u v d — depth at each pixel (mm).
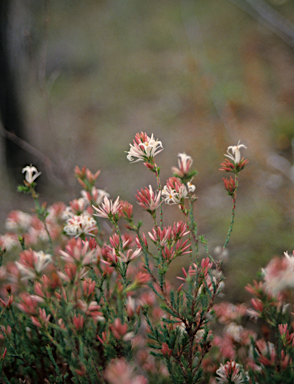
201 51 8633
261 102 6312
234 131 5605
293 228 3629
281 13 7828
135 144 1427
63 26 10906
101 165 5969
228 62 7875
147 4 11969
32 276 1203
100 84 8648
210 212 4414
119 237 1388
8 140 5371
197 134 5922
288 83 6695
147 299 1955
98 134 6812
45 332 1344
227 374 1523
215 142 5445
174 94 7441
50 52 9797
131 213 1411
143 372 1848
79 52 9930
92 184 1845
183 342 1464
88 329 1522
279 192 4336
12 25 4902
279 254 3328
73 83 9023
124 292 1304
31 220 2713
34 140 6082
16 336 1694
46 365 1676
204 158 5398
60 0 11211
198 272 1437
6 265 2281
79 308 1221
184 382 1450
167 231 1355
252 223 3877
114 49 10109
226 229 3939
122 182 5449
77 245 1213
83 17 11281
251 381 1404
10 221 2717
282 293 1428
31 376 1694
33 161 5496
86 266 1523
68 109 7824
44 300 1235
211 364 1758
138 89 8109
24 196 5094
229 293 3023
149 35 10320
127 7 11781
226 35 9141
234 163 1472
